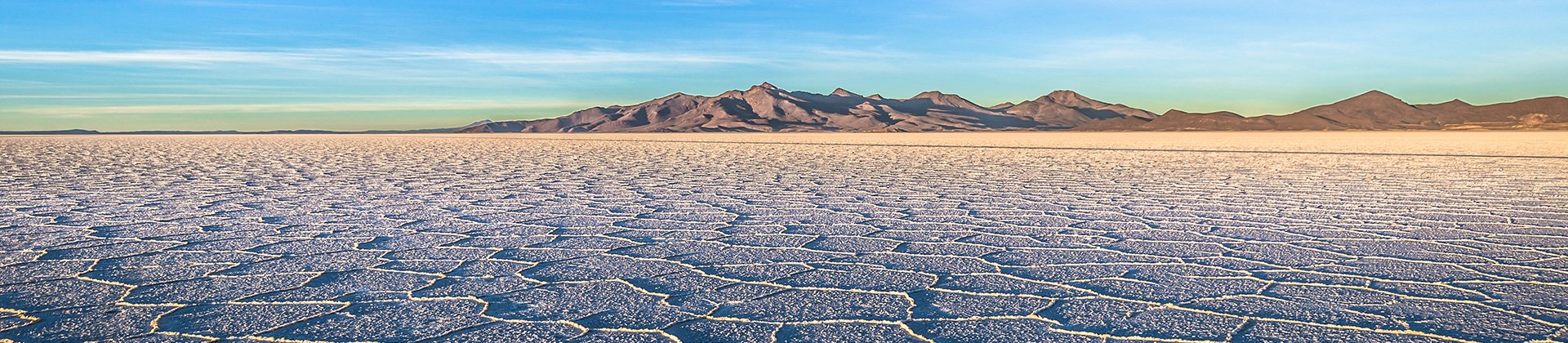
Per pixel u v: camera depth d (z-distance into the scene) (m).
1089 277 4.43
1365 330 3.38
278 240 5.77
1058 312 3.67
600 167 15.17
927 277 4.44
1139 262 4.88
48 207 7.95
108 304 3.82
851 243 5.67
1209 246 5.50
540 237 5.94
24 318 3.56
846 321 3.54
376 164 16.25
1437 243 5.58
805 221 6.84
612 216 7.20
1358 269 4.65
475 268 4.71
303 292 4.06
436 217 7.12
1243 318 3.57
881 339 3.28
